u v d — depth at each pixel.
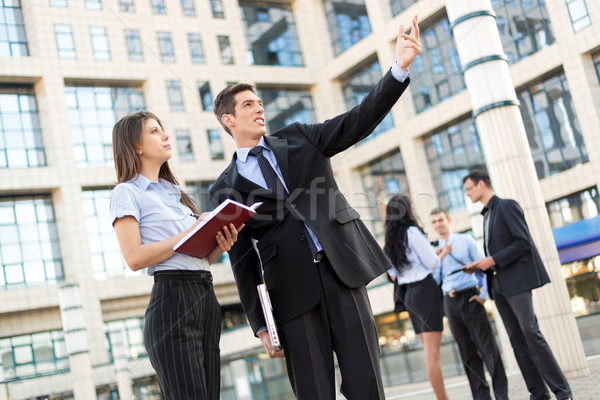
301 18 19.95
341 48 19.44
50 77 17.34
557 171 15.33
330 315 2.00
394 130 19.12
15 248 16.67
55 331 16.61
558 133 15.25
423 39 18.31
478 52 5.55
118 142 2.04
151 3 19.03
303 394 2.00
